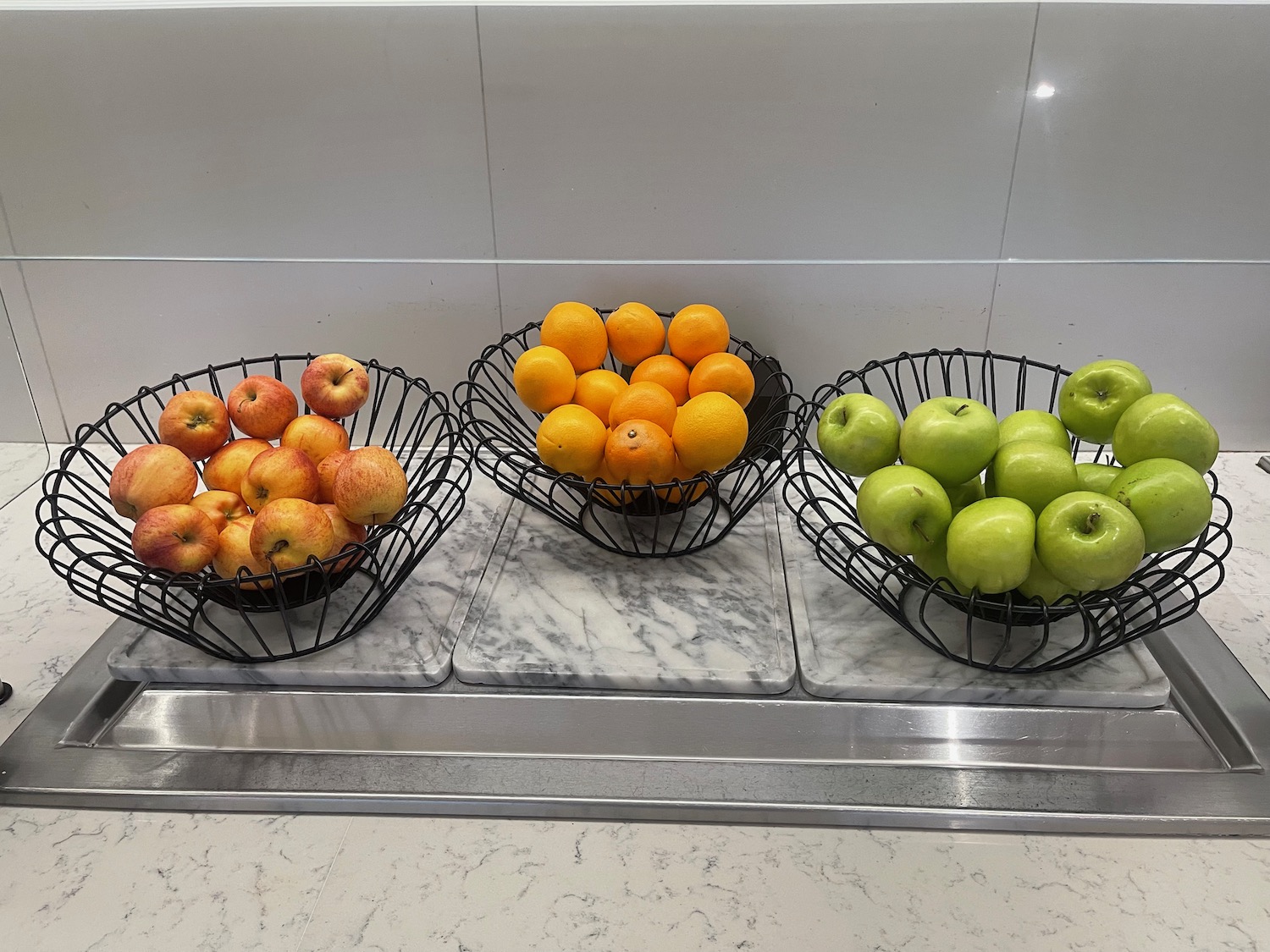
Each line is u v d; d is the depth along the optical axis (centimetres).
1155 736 64
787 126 85
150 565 64
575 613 75
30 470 100
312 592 70
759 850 57
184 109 87
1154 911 52
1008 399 98
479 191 90
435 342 98
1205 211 87
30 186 91
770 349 96
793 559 82
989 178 87
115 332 99
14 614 78
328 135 88
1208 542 62
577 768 62
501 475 95
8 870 55
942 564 66
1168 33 80
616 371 99
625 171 88
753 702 67
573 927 52
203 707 68
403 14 82
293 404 77
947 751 63
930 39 81
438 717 66
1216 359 94
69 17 83
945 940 51
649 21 81
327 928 52
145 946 51
